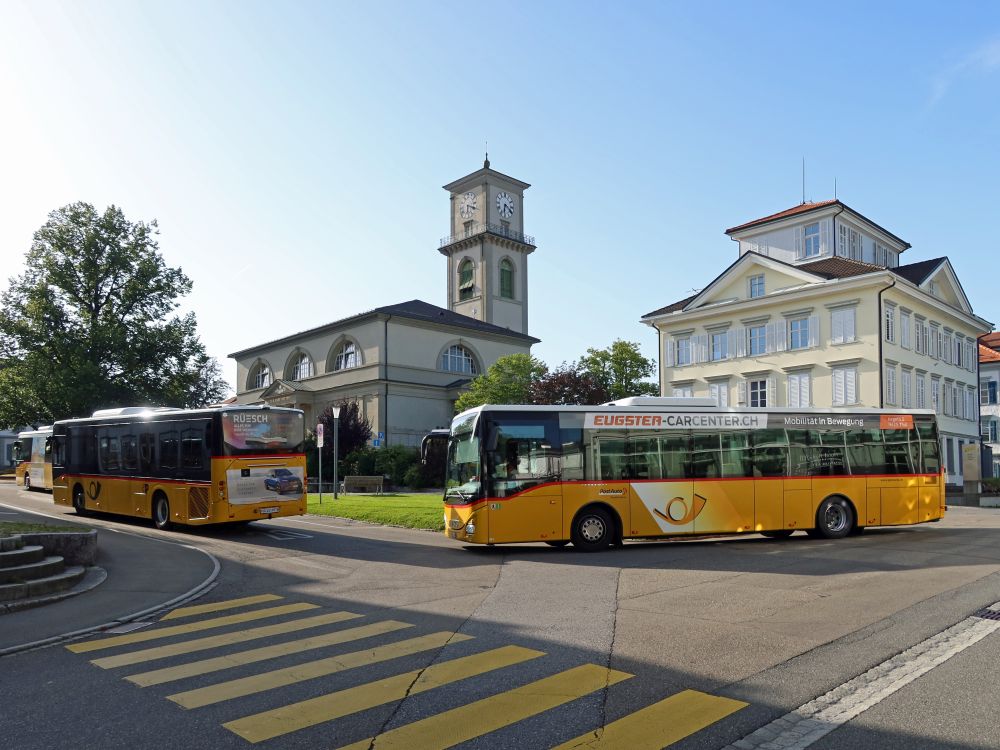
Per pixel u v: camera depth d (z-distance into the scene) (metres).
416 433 58.19
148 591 11.98
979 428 52.03
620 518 17.16
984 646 7.68
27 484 42.31
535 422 17.05
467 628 8.81
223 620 9.73
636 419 17.62
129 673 7.18
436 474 45.31
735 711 5.82
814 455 18.88
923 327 45.75
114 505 24.03
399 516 23.78
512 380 52.69
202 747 5.24
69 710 6.09
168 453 21.75
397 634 8.57
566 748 5.11
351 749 5.14
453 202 77.25
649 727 5.49
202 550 17.09
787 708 5.88
